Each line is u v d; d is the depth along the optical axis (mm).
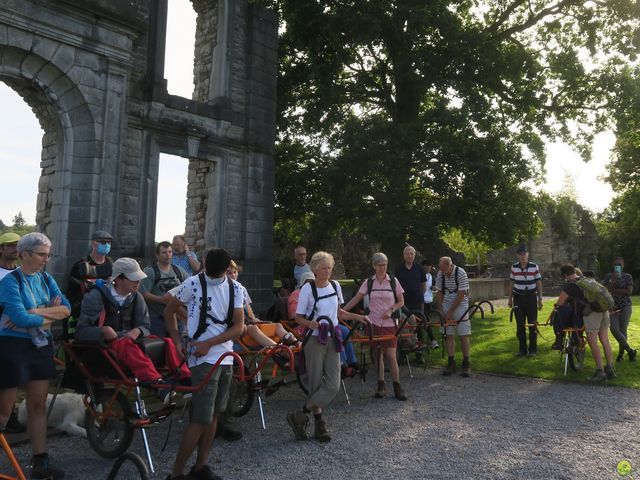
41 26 8414
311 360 4949
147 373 4051
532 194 17719
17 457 4402
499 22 18391
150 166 10664
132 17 9508
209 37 13039
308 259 20125
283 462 4406
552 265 34812
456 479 4055
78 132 9125
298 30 16188
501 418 5797
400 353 9180
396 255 16375
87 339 4254
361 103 20844
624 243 44719
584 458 4523
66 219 8930
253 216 12734
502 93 18781
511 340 11172
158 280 6238
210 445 3896
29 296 3912
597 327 7668
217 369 3711
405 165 15594
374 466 4324
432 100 18953
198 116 11648
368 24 15375
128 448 4750
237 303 3848
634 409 6164
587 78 18156
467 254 42062
